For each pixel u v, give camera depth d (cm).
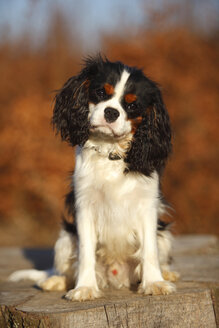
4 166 1129
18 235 1166
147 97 429
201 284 414
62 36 1736
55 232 1153
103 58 505
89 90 432
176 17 1262
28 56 1553
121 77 421
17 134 1098
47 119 1106
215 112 1160
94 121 406
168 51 1181
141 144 424
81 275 391
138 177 409
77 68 1485
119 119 405
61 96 462
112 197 405
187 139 1125
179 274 445
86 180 410
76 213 413
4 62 1451
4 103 1248
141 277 413
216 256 587
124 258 430
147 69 1153
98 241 424
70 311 326
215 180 1137
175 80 1146
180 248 624
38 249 713
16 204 1188
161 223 457
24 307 348
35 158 1098
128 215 407
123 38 1277
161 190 450
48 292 418
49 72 1423
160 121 439
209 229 1125
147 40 1198
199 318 361
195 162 1144
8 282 482
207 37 1318
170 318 351
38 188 1101
